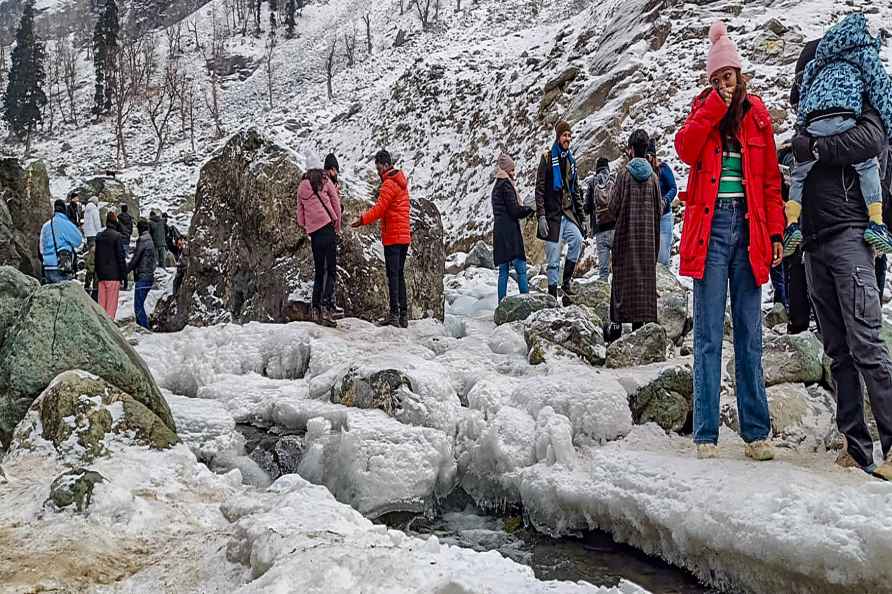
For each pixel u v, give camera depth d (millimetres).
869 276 3625
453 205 24594
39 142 58875
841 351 3762
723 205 3982
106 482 3426
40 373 4129
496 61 33875
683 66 18219
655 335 5543
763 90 15836
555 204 8117
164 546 3098
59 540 3002
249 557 2832
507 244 8094
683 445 4355
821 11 18375
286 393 5441
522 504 4219
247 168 8633
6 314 4574
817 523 2904
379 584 2453
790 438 4316
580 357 5590
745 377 3857
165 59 73875
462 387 5297
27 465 3705
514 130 24516
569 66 22984
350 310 7906
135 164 47875
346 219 8211
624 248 6020
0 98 71250
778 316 7098
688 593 3201
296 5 78250
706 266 3998
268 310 7977
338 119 41000
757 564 3035
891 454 3549
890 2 18703
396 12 68562
